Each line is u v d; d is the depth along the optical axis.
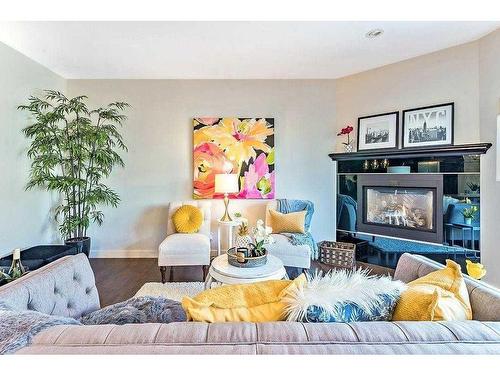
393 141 3.54
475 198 2.97
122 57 3.34
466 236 3.04
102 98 4.05
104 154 3.55
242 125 4.07
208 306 0.95
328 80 4.06
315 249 3.38
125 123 4.07
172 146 4.10
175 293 2.87
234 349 0.72
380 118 3.66
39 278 1.35
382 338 0.75
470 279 1.26
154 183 4.11
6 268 2.17
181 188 4.11
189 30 2.71
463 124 3.06
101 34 2.77
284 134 4.11
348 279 1.09
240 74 3.92
